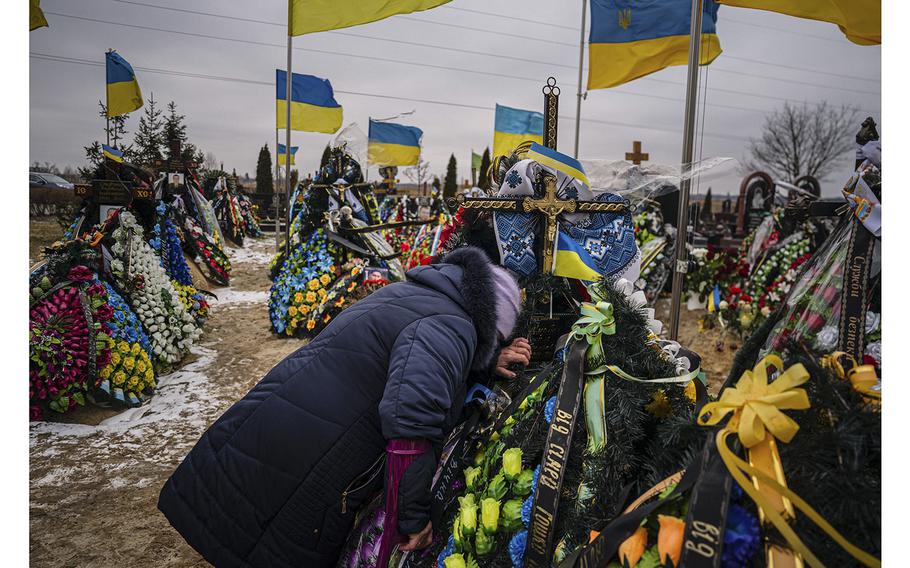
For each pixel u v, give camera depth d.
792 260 6.25
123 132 11.27
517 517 1.37
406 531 1.47
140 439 3.79
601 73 4.73
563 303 1.97
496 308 1.63
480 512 1.43
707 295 6.51
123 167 5.05
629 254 2.00
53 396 3.94
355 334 1.62
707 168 2.86
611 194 2.07
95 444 3.70
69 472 3.34
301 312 6.36
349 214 6.59
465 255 1.72
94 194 4.83
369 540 1.63
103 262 4.52
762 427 0.97
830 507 0.89
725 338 6.31
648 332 1.52
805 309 2.34
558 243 1.92
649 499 1.11
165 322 5.13
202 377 5.00
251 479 1.59
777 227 6.70
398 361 1.49
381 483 1.63
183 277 6.73
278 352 5.82
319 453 1.56
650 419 1.41
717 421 1.06
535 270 1.94
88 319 4.10
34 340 3.90
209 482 1.63
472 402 1.74
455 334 1.55
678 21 4.36
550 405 1.48
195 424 4.04
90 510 2.95
